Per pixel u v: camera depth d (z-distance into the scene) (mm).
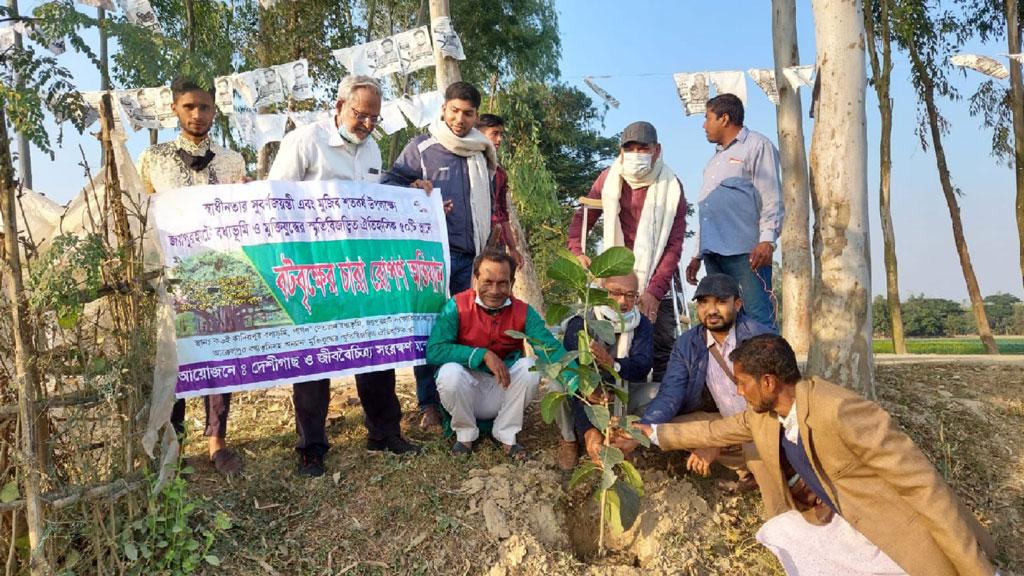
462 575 3766
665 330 5109
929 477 3141
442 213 4664
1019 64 10781
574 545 4242
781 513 3949
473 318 4414
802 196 7797
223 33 9953
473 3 16984
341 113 4441
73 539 3465
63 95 3275
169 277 3842
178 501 3561
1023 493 4809
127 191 3543
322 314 4133
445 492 4156
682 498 4367
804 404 3295
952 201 11734
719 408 4309
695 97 6441
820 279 5086
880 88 11281
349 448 4562
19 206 3465
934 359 6957
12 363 3295
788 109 7723
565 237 11789
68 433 3334
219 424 4184
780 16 7672
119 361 3389
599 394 4277
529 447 4781
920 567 3180
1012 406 5609
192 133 4281
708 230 5305
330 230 4215
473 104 4754
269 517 3904
